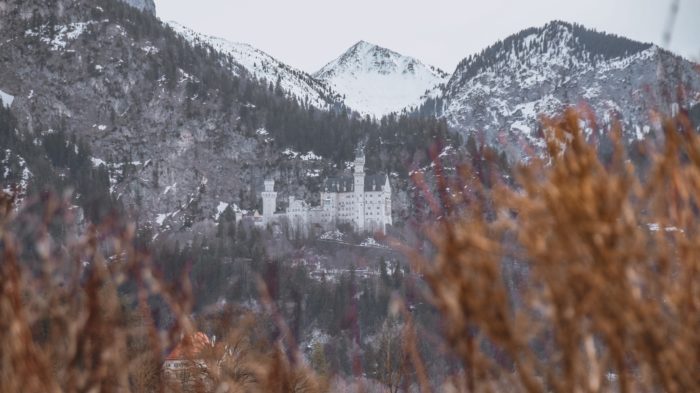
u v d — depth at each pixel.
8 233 3.14
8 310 3.09
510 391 2.56
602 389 2.51
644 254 2.60
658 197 2.71
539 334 2.61
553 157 2.84
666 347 2.51
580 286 2.57
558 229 2.67
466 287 2.64
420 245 2.82
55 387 3.08
